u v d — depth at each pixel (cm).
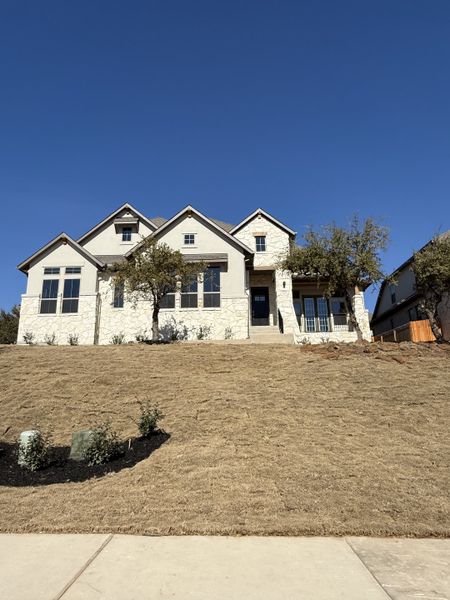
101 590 445
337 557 525
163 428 1041
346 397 1203
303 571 488
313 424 1037
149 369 1498
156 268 1953
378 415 1084
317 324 2733
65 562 512
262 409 1135
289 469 813
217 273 2348
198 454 885
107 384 1362
